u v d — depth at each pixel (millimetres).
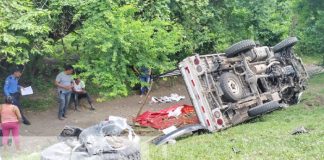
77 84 14852
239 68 11641
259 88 12023
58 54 14352
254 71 11609
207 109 10477
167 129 10227
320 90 15875
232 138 9102
